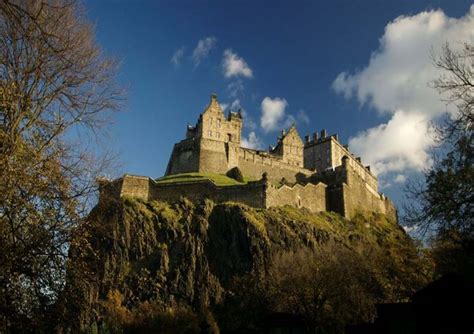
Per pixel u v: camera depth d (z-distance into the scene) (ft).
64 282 60.90
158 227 308.81
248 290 237.45
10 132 59.67
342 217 374.02
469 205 83.51
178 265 292.40
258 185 330.95
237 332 220.43
